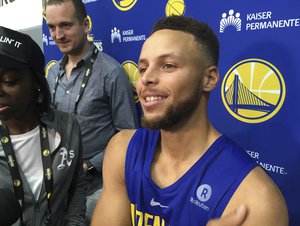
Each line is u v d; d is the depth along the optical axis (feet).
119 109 4.69
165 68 1.93
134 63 4.84
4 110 2.34
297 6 3.00
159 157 2.26
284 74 3.16
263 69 3.32
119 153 2.39
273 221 1.71
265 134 3.37
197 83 1.98
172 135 2.08
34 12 7.04
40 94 2.66
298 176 3.15
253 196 1.78
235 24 3.51
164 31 2.00
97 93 4.66
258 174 1.86
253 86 3.43
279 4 3.13
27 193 2.61
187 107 1.95
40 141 2.68
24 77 2.39
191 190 2.01
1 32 2.33
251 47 3.40
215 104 3.80
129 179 2.28
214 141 2.09
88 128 4.75
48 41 6.63
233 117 3.64
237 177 1.88
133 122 4.69
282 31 3.13
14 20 7.74
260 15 3.28
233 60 3.57
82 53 4.87
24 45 2.36
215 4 3.66
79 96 4.74
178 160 2.15
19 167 2.59
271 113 3.31
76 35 4.70
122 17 4.90
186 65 1.92
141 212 2.22
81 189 3.09
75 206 2.96
